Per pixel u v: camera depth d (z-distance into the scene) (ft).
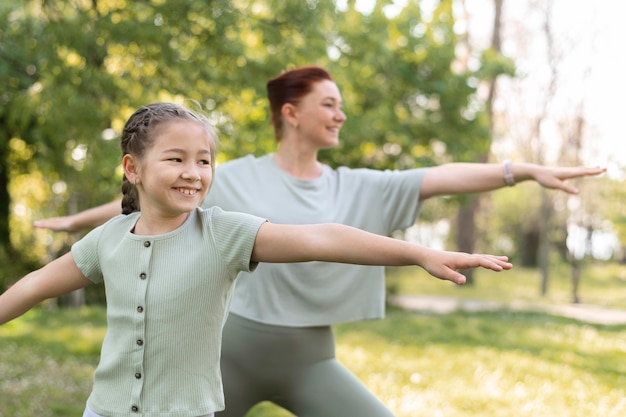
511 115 77.61
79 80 18.17
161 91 19.97
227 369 9.40
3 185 44.73
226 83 19.57
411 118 43.32
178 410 6.27
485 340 31.73
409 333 33.09
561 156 70.85
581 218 66.44
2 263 44.96
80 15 18.07
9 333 29.78
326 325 9.62
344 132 30.53
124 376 6.38
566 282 85.81
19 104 19.65
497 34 73.97
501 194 106.22
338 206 9.75
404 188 9.78
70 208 40.68
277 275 9.33
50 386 20.08
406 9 40.98
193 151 6.23
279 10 20.42
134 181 6.48
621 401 20.44
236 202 9.61
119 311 6.43
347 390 9.33
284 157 9.90
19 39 19.54
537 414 18.57
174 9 18.38
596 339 34.24
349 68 27.81
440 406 19.06
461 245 74.79
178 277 6.28
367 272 9.75
